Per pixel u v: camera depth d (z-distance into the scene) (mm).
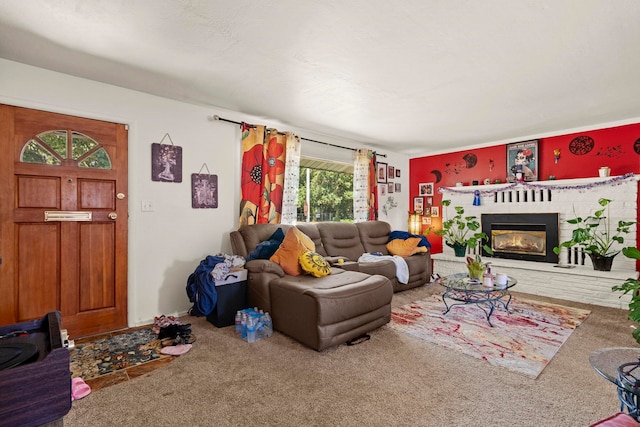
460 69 2500
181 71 2549
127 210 2922
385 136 4688
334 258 3602
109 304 2818
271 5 1719
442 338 2621
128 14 1800
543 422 1567
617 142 3961
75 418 1609
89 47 2174
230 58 2328
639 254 2521
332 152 4812
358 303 2516
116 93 2850
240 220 3652
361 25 1909
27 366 741
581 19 1847
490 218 4941
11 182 2387
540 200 4469
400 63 2396
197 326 2930
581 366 2141
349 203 5293
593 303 3635
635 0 1676
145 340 2590
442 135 4633
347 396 1797
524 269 4184
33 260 2475
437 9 1755
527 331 2773
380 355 2312
